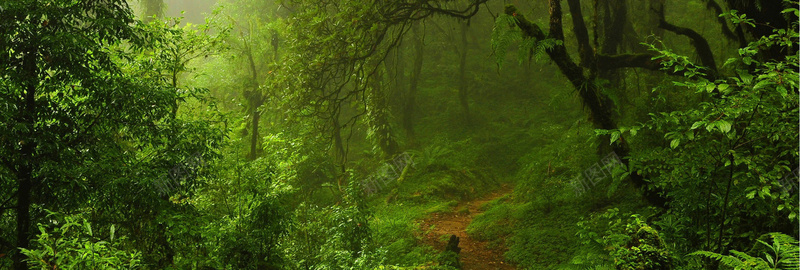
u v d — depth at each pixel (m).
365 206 8.77
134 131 5.87
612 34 13.47
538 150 18.72
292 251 8.42
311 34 10.97
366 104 12.89
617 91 12.47
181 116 7.42
